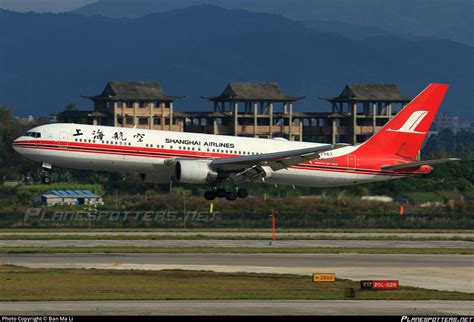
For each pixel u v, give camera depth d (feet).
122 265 518.37
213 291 418.10
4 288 418.10
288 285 445.78
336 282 460.14
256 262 546.26
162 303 377.71
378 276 493.77
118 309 358.84
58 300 383.86
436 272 514.27
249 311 358.02
